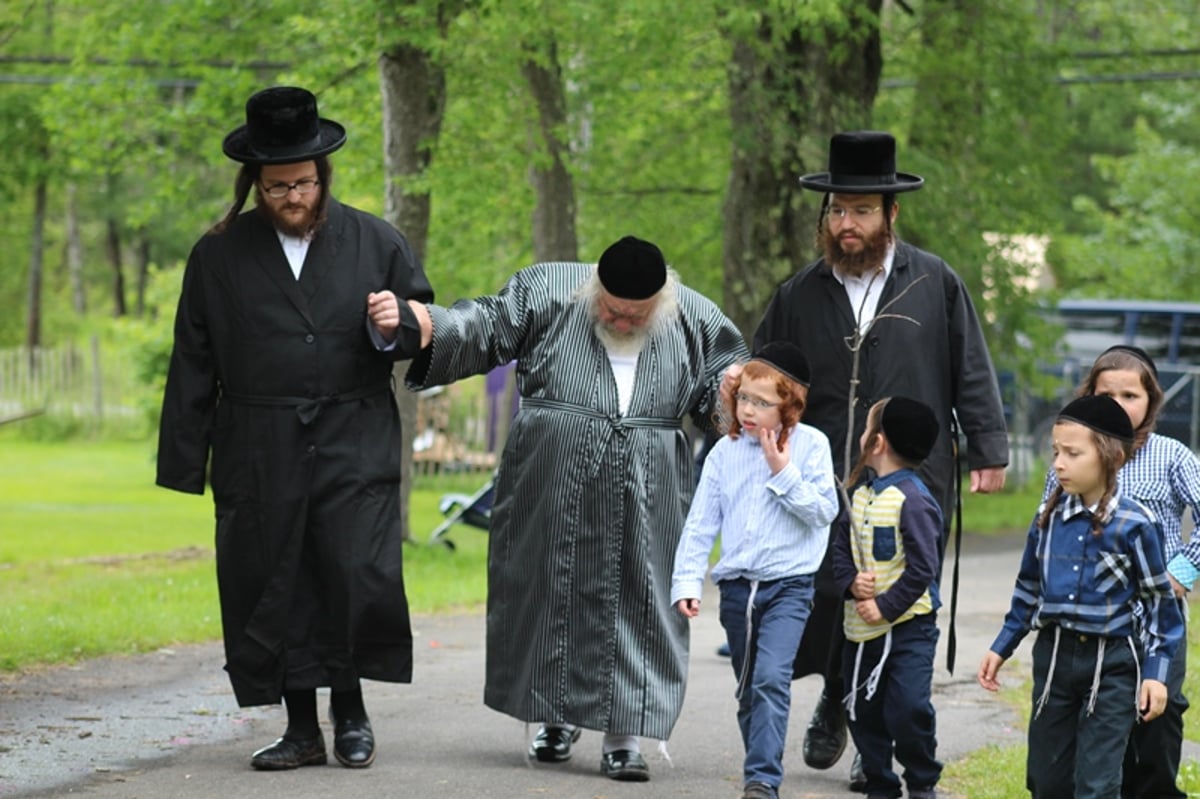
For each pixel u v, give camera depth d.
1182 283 100.19
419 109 41.97
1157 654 14.68
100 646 26.95
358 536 18.42
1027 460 77.12
